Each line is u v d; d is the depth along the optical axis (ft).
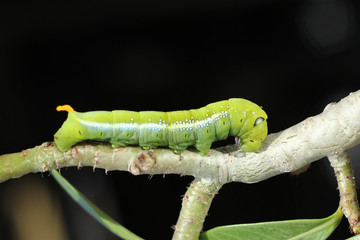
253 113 1.53
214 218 3.01
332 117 1.46
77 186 3.05
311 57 3.74
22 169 1.43
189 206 1.48
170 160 1.47
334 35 3.71
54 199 2.79
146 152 1.46
